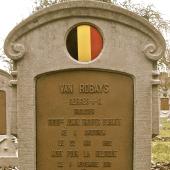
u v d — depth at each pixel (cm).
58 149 302
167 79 1275
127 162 302
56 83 301
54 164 303
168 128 966
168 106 1253
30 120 302
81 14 297
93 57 300
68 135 301
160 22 908
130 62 299
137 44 299
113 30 298
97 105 300
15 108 305
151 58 298
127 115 301
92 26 300
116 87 300
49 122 302
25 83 302
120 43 299
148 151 302
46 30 299
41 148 303
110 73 301
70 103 301
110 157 302
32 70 301
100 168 302
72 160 302
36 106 302
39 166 303
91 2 296
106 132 301
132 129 301
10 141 477
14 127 306
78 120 301
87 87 300
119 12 296
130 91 300
